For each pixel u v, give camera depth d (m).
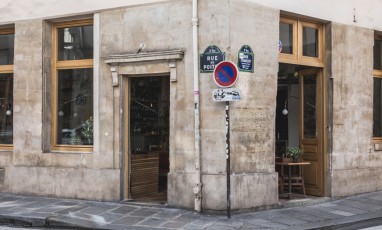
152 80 11.01
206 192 9.18
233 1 9.23
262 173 9.58
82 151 10.73
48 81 11.08
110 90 10.20
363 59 11.66
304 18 10.69
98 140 10.31
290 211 9.63
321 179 11.02
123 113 10.21
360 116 11.58
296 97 11.89
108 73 10.23
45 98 11.01
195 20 9.27
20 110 11.16
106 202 10.12
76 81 10.97
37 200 10.43
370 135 11.80
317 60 11.07
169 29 9.65
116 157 10.15
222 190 9.09
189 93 9.44
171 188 9.59
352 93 11.40
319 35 11.15
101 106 10.30
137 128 10.89
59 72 11.17
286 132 12.05
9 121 11.79
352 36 11.44
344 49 11.25
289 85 11.99
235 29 9.25
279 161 10.69
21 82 11.16
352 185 11.34
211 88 9.20
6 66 11.82
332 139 10.98
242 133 9.34
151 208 9.56
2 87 11.93
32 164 10.98
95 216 8.95
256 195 9.45
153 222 8.52
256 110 9.54
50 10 10.88
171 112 9.63
